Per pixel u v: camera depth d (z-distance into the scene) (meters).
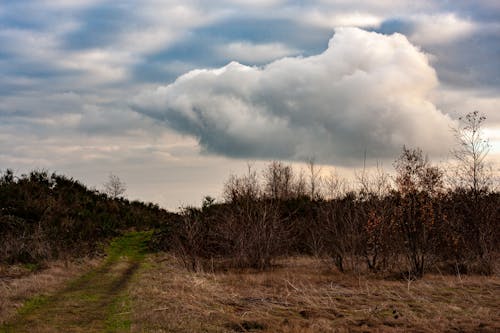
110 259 26.41
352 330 11.40
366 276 20.23
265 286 17.84
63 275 19.56
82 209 38.53
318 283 18.41
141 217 44.47
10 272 19.94
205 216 28.31
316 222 27.53
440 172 21.16
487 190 22.70
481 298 15.10
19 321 11.94
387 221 21.41
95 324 11.67
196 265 22.72
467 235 21.89
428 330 11.40
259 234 23.88
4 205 30.16
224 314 12.69
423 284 17.45
